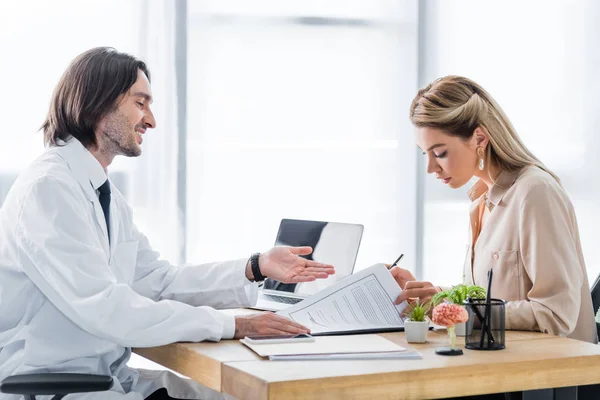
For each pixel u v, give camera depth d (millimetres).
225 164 3957
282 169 4055
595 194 4434
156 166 3828
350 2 4137
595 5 4398
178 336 1697
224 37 3939
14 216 1864
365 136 4176
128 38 3762
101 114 1980
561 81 4387
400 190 4219
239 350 1613
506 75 4340
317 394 1348
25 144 3607
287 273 2119
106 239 1950
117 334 1685
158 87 3822
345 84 4141
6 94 3586
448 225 4277
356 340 1670
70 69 2018
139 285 2207
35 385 1510
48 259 1725
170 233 3852
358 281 1997
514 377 1507
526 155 2076
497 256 2020
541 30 4359
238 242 3984
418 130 2102
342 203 4152
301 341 1661
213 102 3930
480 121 2041
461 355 1558
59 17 3648
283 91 4047
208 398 2033
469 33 4289
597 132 4418
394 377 1406
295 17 4055
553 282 1877
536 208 1930
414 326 1696
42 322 1851
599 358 1577
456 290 1751
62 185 1817
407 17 4211
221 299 2178
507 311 1863
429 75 4246
